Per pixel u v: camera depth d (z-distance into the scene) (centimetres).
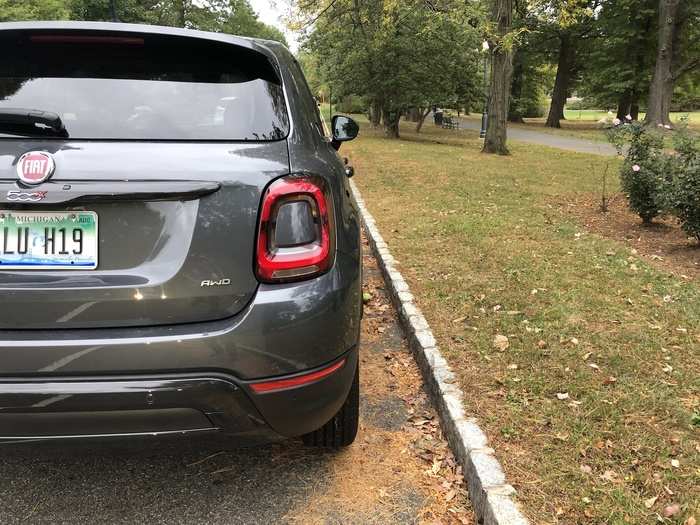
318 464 269
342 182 245
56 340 187
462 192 947
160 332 191
